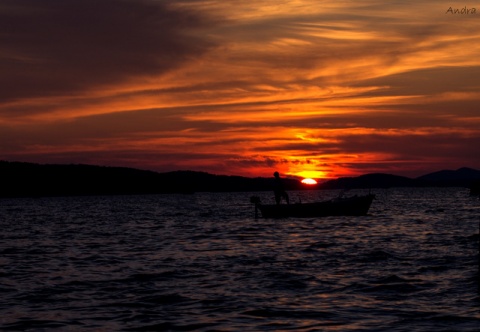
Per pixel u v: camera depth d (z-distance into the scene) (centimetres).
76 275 1884
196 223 4481
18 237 3441
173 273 1886
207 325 1230
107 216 6097
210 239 3047
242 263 2084
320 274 1806
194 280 1752
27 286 1692
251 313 1325
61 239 3272
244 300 1457
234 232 3444
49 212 7438
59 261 2248
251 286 1636
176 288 1631
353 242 2728
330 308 1357
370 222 4041
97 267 2064
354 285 1619
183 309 1380
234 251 2459
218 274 1850
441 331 1155
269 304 1409
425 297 1455
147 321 1274
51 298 1522
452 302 1395
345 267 1942
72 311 1376
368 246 2548
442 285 1595
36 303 1466
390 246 2534
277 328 1199
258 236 3133
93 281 1766
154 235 3438
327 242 2738
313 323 1230
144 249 2638
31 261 2255
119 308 1401
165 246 2753
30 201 14462
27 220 5462
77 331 1205
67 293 1586
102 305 1434
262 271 1886
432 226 3716
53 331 1205
